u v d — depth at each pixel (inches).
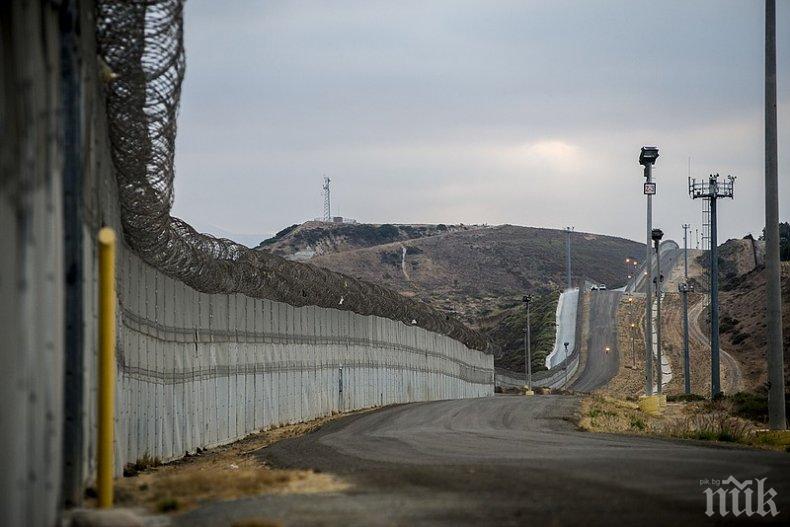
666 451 1530.5
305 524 829.2
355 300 3799.2
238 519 886.4
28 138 730.8
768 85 2389.3
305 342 3344.0
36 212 764.0
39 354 768.9
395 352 4682.6
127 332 1688.0
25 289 713.6
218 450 2279.8
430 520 839.1
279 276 2780.5
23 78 723.4
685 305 6048.2
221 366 2472.9
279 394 3026.6
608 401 3727.9
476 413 2898.6
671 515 844.6
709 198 4923.7
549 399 3759.8
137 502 1059.3
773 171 2379.4
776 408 2368.4
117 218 1546.5
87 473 1172.5
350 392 3902.6
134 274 1753.2
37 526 749.9
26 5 741.3
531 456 1449.3
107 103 1298.0
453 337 6063.0
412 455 1562.5
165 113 1269.7
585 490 1007.6
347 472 1291.8
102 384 964.6
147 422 1850.4
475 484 1088.8
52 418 825.5
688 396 4995.1
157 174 1427.2
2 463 646.5
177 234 1889.8
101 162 1296.8
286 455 1752.0
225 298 2527.1
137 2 1151.6
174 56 1192.8
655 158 3570.4
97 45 1191.6
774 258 2390.5
